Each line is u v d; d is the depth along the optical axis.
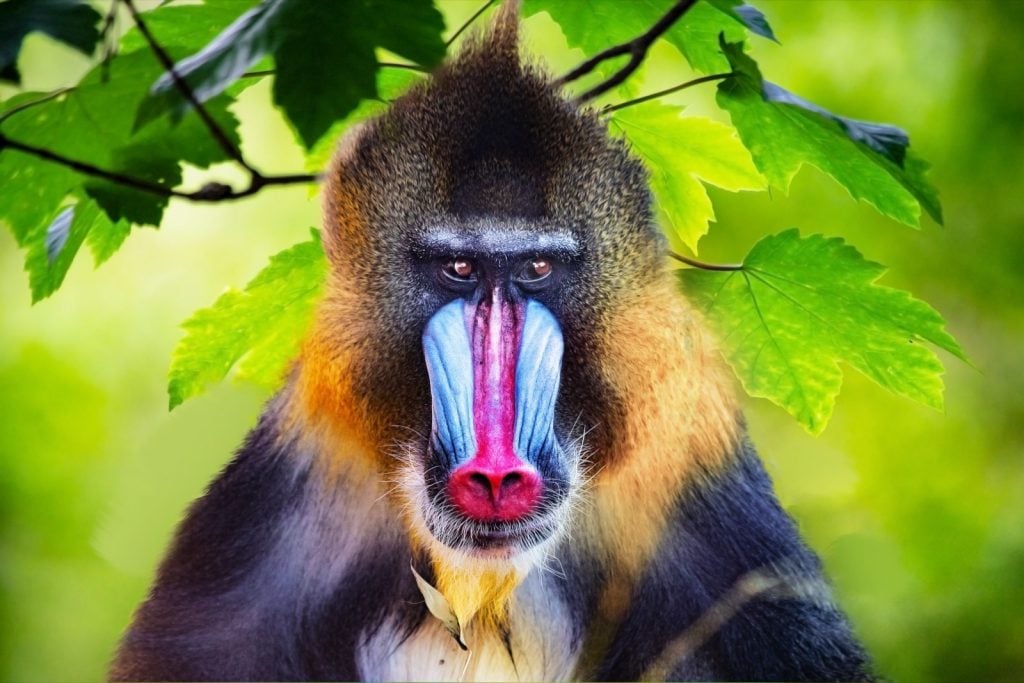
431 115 9.15
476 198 9.03
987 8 19.64
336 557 10.12
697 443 9.65
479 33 9.32
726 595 10.00
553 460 8.91
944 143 19.67
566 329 9.12
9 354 19.23
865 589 11.88
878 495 17.36
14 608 17.67
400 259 9.09
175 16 7.09
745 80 7.31
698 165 9.05
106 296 19.69
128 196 6.32
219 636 10.02
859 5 19.53
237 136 6.33
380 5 5.31
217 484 10.46
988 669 15.66
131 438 19.12
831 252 8.41
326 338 9.30
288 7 5.34
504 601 9.45
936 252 19.52
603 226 9.10
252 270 19.12
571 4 8.11
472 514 8.77
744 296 8.88
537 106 9.09
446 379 8.87
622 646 10.03
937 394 8.69
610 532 9.89
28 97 6.52
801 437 13.16
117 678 9.82
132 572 13.08
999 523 17.47
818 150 7.59
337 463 9.76
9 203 6.88
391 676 10.04
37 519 18.25
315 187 10.42
